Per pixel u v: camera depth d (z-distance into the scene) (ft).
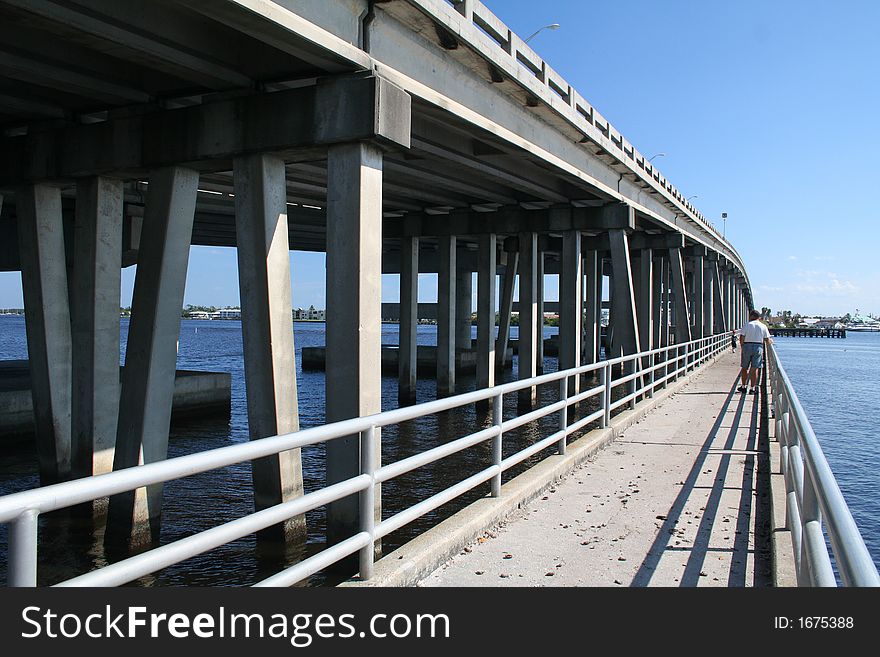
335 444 24.89
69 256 65.10
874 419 86.38
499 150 46.57
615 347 82.89
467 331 134.00
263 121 26.99
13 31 25.40
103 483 8.70
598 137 55.42
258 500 28.89
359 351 24.77
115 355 33.96
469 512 21.16
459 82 35.81
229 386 69.31
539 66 43.21
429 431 59.93
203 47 25.61
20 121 34.30
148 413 29.86
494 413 23.35
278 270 28.07
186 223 30.71
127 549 29.12
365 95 24.84
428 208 76.79
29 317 36.09
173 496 37.42
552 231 70.28
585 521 22.34
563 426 30.71
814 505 11.32
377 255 25.95
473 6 33.78
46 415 36.19
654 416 46.91
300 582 23.03
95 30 22.72
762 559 18.52
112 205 33.58
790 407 17.35
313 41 23.06
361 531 15.72
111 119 31.32
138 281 30.42
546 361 155.63
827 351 324.39
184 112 29.04
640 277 103.50
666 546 19.70
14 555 7.72
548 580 17.02
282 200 28.43
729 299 180.34
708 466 30.78
